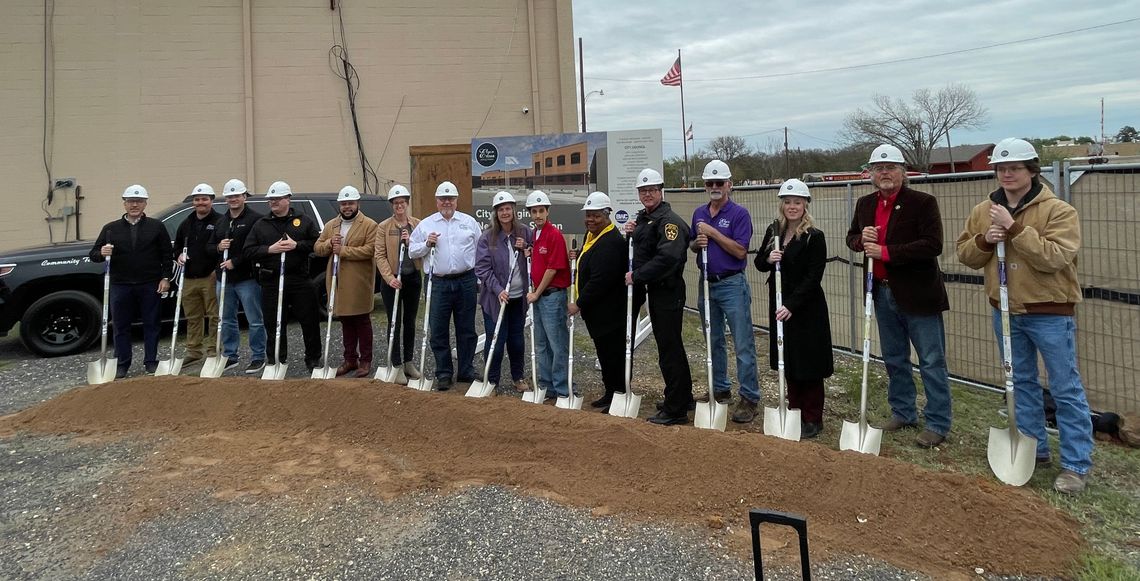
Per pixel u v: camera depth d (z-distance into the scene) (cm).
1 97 1031
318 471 390
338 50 1136
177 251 657
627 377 466
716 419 431
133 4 1071
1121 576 267
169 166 1092
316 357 625
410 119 1166
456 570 281
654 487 346
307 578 278
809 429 440
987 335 537
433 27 1167
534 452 392
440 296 561
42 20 1042
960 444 422
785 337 436
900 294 415
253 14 1108
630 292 467
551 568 281
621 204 657
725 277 479
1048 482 360
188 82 1092
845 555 285
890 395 455
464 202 1096
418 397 455
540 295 514
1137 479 363
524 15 1198
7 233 1043
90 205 1071
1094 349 457
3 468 405
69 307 711
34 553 304
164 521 331
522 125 1205
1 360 695
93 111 1066
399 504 344
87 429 474
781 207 448
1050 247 335
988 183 519
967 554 285
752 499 328
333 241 584
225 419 478
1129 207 430
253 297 638
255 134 1118
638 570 278
